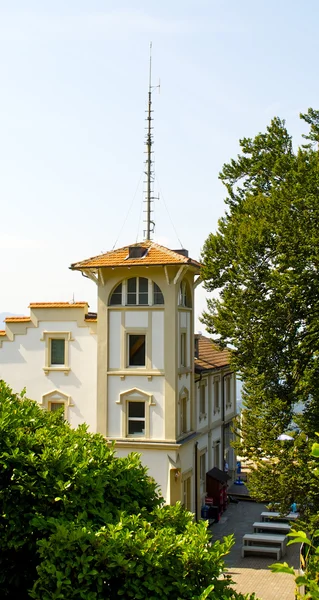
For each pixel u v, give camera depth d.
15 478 12.84
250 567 28.41
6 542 12.80
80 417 32.47
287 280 27.86
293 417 29.30
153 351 31.39
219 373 42.72
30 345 33.25
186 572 11.55
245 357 29.75
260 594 24.98
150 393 31.23
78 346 32.72
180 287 33.09
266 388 29.33
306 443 27.09
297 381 29.84
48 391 32.91
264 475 28.33
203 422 38.25
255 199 31.02
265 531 33.22
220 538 32.81
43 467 13.09
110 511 13.45
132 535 12.16
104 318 31.92
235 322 29.48
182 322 32.97
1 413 13.77
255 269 28.88
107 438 31.45
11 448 13.24
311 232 28.11
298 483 27.33
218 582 11.91
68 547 11.61
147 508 14.69
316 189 28.12
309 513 26.89
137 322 31.61
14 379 33.34
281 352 29.14
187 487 32.78
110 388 31.78
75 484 13.10
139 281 31.78
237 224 30.94
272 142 33.03
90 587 11.66
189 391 33.94
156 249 32.06
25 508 12.90
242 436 30.11
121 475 14.58
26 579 13.44
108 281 31.95
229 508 39.44
